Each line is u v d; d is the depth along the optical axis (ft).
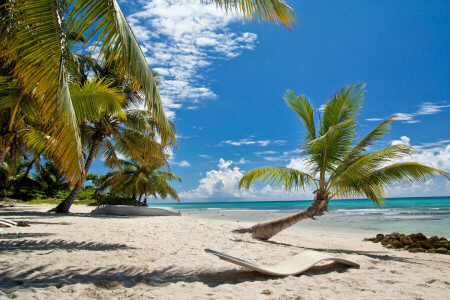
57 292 9.64
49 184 114.11
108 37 12.73
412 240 31.01
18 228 26.66
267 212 117.60
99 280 11.28
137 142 54.90
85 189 112.57
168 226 35.32
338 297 10.46
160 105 15.03
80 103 24.70
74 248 17.81
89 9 12.60
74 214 51.65
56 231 25.76
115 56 13.09
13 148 42.16
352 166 25.95
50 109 14.07
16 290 9.41
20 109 27.81
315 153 28.37
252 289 11.18
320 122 30.07
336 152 27.76
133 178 83.51
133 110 54.24
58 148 16.15
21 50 14.44
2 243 18.42
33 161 95.81
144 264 14.64
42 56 13.20
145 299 9.58
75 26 13.03
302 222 60.64
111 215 54.80
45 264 13.21
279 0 15.71
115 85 51.60
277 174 29.58
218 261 16.29
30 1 12.70
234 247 22.16
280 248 23.43
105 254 16.49
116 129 53.16
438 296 10.82
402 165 24.77
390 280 12.98
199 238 26.21
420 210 103.09
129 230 29.01
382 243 31.12
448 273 15.23
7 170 68.59
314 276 13.50
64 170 16.29
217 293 10.53
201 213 111.04
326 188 28.86
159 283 11.58
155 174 85.81
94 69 50.70
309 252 15.76
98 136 53.67
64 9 13.16
